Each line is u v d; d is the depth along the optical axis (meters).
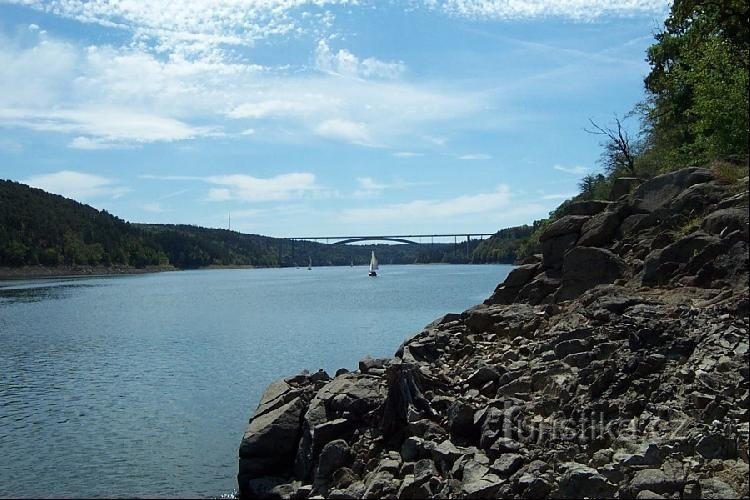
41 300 94.88
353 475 12.91
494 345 17.33
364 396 14.99
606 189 34.59
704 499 9.00
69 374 32.91
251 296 100.69
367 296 89.69
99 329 55.28
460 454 11.72
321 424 14.42
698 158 23.16
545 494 10.02
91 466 18.05
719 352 12.06
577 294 19.20
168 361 36.09
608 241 20.19
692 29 30.17
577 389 12.69
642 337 13.36
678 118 31.22
